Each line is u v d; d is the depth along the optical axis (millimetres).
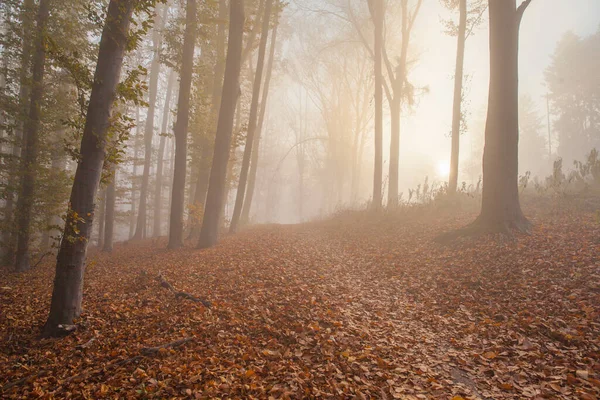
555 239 8633
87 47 11641
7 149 22375
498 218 9984
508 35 10086
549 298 6102
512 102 10062
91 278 9383
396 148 21891
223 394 3809
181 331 5375
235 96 13312
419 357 4785
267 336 5305
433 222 14234
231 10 13070
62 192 11469
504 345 4930
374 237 14406
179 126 13586
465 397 3783
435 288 7699
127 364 4500
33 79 10844
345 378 4199
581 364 4191
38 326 5770
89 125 5500
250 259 10516
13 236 11773
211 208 13359
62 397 3885
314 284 8094
